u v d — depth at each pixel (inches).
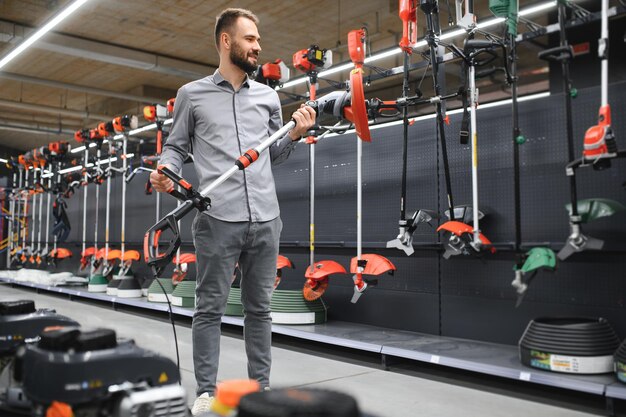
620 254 120.6
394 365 138.4
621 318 120.0
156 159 220.8
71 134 596.4
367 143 171.9
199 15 325.4
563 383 102.3
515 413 99.1
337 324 168.7
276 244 90.0
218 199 84.5
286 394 33.5
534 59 323.0
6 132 608.1
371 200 170.6
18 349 55.7
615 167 122.2
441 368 135.6
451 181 150.8
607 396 97.7
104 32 348.5
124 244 283.0
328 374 129.0
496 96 335.0
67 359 44.4
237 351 153.4
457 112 150.9
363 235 172.1
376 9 317.1
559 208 130.3
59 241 293.9
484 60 132.6
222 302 85.7
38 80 415.8
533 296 133.6
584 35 201.9
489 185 142.9
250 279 88.5
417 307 155.9
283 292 169.9
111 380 45.1
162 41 365.4
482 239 130.7
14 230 422.6
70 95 493.0
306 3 309.1
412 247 140.2
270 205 89.0
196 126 88.6
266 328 88.7
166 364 48.5
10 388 50.9
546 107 133.3
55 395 43.4
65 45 344.2
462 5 138.1
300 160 193.6
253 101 90.4
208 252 84.4
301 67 165.0
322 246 181.8
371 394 111.7
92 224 331.3
